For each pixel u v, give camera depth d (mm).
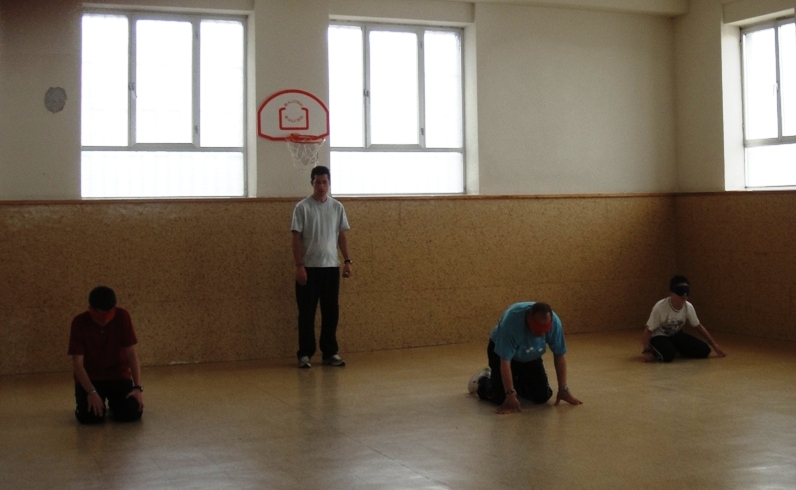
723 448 4066
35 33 6746
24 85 6711
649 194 8609
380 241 7559
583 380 5840
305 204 6691
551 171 8312
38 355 6629
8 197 6668
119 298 6824
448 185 8148
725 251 8203
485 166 8047
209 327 7062
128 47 7129
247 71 7430
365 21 7789
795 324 7531
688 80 8672
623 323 8516
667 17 8766
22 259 6590
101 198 6918
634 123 8656
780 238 7637
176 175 7262
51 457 4086
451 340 7812
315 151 7445
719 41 8281
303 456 4051
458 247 7828
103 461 4000
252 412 5055
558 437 4316
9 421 4895
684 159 8766
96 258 6770
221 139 7391
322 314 6766
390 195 7898
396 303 7617
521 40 8180
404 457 4000
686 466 3770
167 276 6949
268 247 7211
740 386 5559
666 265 8734
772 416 4711
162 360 6930
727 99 8289
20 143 6703
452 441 4285
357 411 5031
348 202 7445
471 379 5457
